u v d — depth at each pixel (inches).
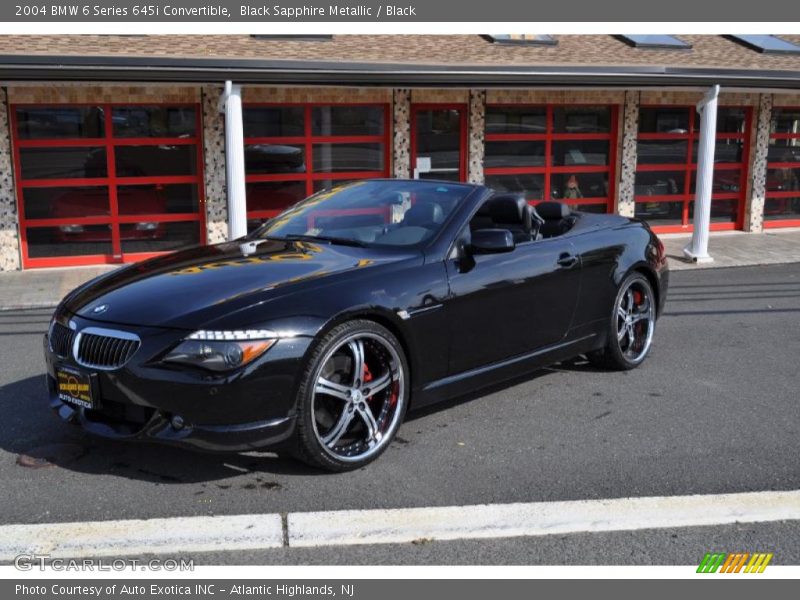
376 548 133.9
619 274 226.7
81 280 421.4
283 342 148.9
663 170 577.3
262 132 489.1
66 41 413.7
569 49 523.8
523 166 544.4
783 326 302.4
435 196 199.3
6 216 445.7
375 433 166.1
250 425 147.6
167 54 400.8
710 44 580.4
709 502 150.3
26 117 443.8
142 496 150.4
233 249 188.1
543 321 203.2
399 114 509.0
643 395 215.0
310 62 398.9
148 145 468.8
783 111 600.7
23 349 270.8
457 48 498.6
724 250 519.5
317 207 209.0
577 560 130.9
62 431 184.2
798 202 621.0
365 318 163.8
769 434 186.4
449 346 179.3
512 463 168.1
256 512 144.6
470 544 135.3
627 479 160.4
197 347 144.7
